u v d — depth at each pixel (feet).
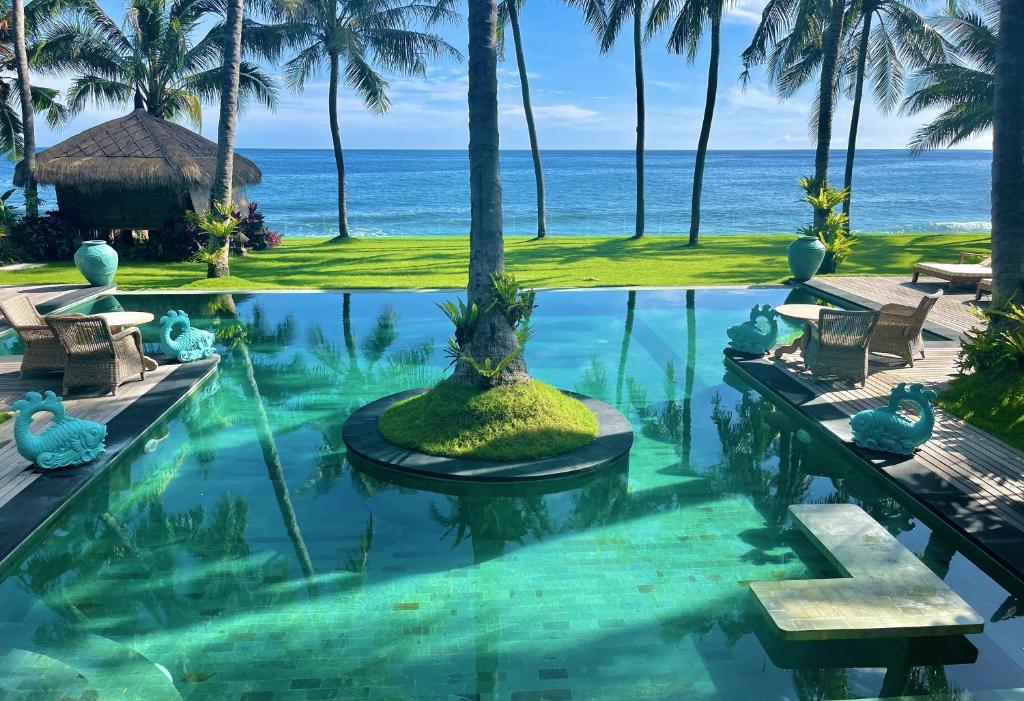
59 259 69.56
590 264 66.33
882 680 14.24
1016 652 15.08
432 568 18.44
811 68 88.28
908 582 16.87
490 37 24.68
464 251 77.20
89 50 79.77
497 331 26.27
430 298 51.78
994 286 29.78
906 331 32.96
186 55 81.71
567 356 38.40
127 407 28.81
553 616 16.33
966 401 27.71
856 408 28.45
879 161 610.24
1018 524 19.07
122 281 57.52
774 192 267.18
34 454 22.22
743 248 78.33
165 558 19.01
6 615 16.55
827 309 30.40
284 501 22.33
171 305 49.85
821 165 62.49
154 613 16.57
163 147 71.72
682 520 21.01
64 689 13.93
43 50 77.66
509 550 19.36
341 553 19.22
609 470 24.44
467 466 23.31
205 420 29.48
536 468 23.18
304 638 15.53
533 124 87.51
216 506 21.97
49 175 68.33
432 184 306.35
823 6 68.44
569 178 354.74
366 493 22.89
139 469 24.67
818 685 14.10
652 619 16.21
